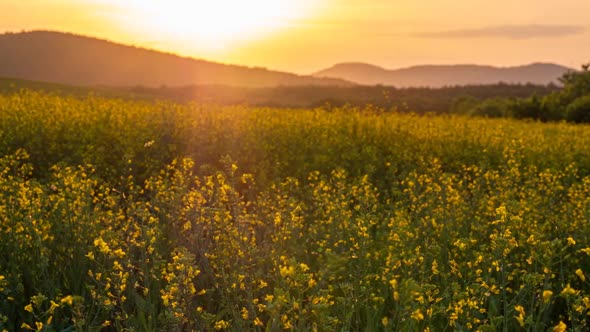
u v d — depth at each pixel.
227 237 5.64
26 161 12.53
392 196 11.24
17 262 6.10
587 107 43.56
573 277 6.74
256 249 5.32
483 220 7.80
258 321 4.45
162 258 6.53
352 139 15.16
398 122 18.47
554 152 15.88
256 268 6.12
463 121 23.30
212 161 12.97
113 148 13.44
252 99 125.69
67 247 6.33
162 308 5.88
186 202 6.49
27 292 6.14
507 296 6.18
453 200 7.98
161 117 15.45
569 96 48.19
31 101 19.00
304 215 8.48
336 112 20.19
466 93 137.62
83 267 6.02
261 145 13.53
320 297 3.97
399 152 14.21
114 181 11.15
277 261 5.51
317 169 12.66
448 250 6.83
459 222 8.02
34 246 6.16
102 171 11.70
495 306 5.47
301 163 12.81
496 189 9.73
